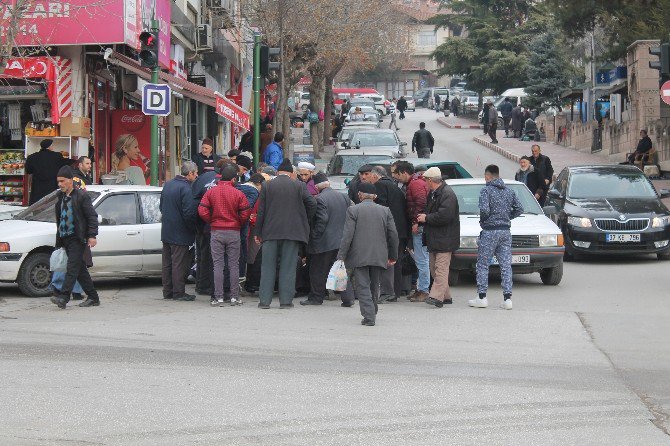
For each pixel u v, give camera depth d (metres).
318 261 15.91
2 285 18.39
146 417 8.73
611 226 21.53
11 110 23.41
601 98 60.12
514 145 58.28
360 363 11.16
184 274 16.25
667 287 18.20
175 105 34.91
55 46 23.00
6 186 23.41
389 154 27.20
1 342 12.08
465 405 9.27
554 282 18.45
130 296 16.77
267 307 15.46
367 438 8.13
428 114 98.38
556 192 23.12
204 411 8.95
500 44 85.94
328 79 57.44
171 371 10.60
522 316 14.80
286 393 9.68
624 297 16.97
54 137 23.08
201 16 38.97
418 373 10.67
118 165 26.69
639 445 8.02
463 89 104.69
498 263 17.20
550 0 39.69
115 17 22.48
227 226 15.61
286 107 41.38
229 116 26.53
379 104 91.00
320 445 7.93
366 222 13.79
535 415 8.94
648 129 41.72
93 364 10.88
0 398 9.33
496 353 11.85
